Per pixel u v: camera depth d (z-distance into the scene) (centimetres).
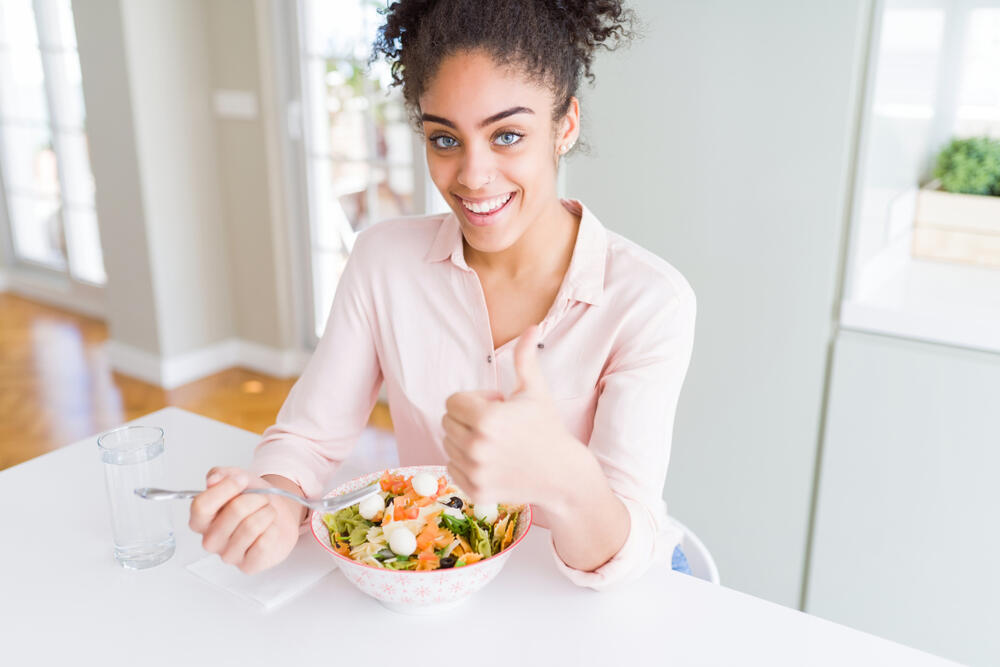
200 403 329
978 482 167
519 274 107
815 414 182
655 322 102
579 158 195
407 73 96
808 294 176
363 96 307
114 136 322
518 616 87
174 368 345
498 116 87
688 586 93
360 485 99
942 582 176
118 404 327
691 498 202
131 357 353
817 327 177
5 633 85
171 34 317
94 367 362
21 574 95
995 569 170
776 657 83
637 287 103
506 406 72
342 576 94
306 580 92
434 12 88
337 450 115
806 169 170
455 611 88
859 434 177
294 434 112
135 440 99
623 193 192
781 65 167
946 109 202
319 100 319
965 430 166
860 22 158
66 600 91
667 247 190
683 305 103
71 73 387
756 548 196
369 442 299
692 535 123
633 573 90
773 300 180
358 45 302
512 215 95
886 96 167
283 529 92
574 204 110
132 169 321
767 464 190
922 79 187
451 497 93
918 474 173
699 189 183
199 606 89
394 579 82
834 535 186
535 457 74
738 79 172
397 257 112
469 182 90
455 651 83
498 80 86
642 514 91
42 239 444
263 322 354
